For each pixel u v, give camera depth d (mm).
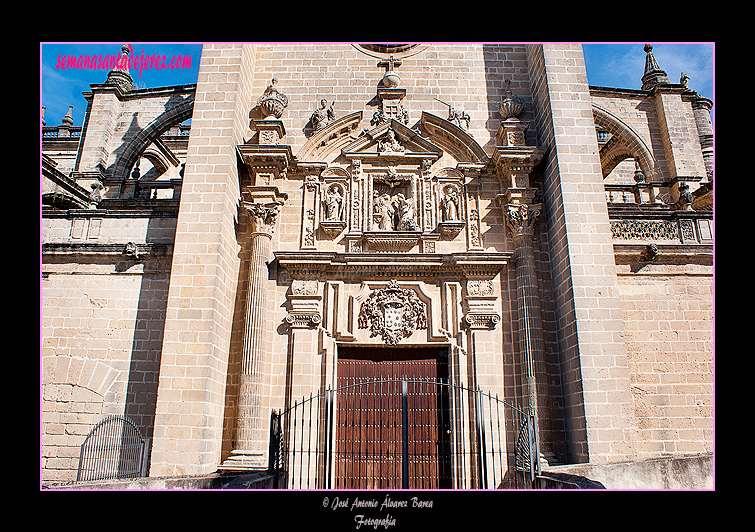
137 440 14195
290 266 15258
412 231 15789
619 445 12664
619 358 13281
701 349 14883
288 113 17406
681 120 25750
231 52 16266
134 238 16344
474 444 14062
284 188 16500
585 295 13812
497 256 15305
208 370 13102
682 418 14312
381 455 14297
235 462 13211
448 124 16875
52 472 14125
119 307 15398
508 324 15164
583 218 14516
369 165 16859
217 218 14359
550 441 13633
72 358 14984
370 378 14953
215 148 15109
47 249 15703
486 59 18062
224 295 14477
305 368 14547
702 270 15492
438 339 15016
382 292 15383
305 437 14078
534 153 15805
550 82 15984
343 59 17953
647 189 24906
